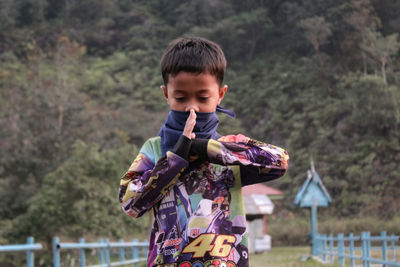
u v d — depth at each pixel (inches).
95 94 2303.2
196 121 65.5
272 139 1740.9
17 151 892.0
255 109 1919.3
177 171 62.7
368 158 1401.3
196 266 61.8
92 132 1095.6
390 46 1642.5
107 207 627.8
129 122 1815.9
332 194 1406.3
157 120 1819.6
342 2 2006.6
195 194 64.6
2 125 949.2
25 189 856.3
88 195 619.5
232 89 2119.8
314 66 1828.2
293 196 1439.5
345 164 1450.5
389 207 1269.7
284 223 1258.0
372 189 1341.0
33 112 986.7
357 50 1772.9
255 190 916.0
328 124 1610.5
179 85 63.8
